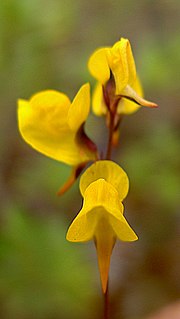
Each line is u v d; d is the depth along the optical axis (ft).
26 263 0.70
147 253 0.86
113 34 1.18
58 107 0.49
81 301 0.71
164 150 0.91
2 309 0.71
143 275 0.84
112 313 0.80
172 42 1.01
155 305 0.81
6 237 0.71
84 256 0.77
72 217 0.87
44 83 0.95
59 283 0.71
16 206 0.85
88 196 0.42
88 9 1.19
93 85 0.96
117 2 1.21
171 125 1.05
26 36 0.90
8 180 0.93
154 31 1.21
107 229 0.43
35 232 0.71
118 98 0.46
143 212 0.90
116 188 0.43
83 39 1.11
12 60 0.90
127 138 1.03
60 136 0.49
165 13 1.26
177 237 0.87
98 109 0.51
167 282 0.83
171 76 0.97
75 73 0.97
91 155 0.49
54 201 0.87
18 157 0.96
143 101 0.44
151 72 0.95
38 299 0.70
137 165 0.89
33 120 0.49
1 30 0.88
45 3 0.93
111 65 0.45
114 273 0.84
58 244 0.71
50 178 0.85
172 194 0.87
